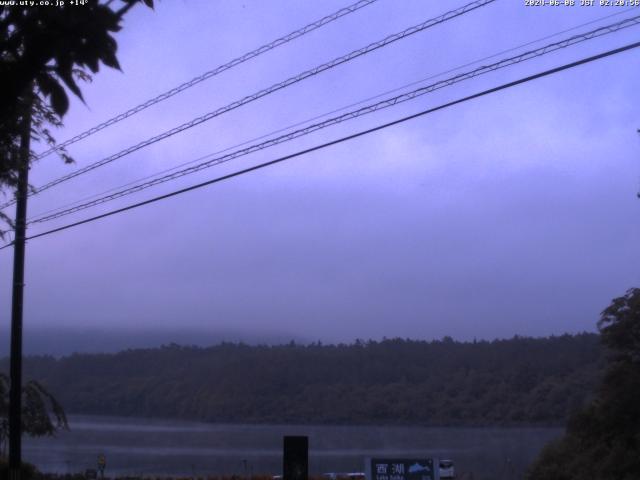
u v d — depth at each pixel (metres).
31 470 27.81
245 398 130.38
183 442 86.75
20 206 17.83
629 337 41.78
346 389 125.12
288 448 15.30
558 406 97.62
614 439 40.88
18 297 18.45
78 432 105.12
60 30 4.95
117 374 153.38
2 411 27.53
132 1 5.22
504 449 70.56
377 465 17.55
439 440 82.62
